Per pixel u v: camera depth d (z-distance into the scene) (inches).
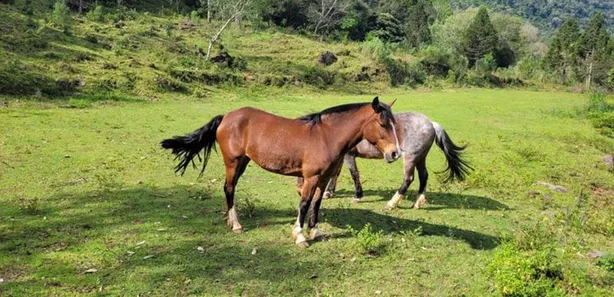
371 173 482.3
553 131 826.8
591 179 526.0
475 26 2452.0
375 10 2659.9
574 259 285.7
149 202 333.4
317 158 261.4
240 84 1192.8
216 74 1149.7
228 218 292.8
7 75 759.1
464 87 1743.4
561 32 2662.4
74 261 237.9
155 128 635.5
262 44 1680.6
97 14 1434.5
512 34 2802.7
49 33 1104.2
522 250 277.4
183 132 622.2
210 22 1779.0
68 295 207.2
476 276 251.3
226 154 280.2
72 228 278.7
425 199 398.9
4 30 1007.6
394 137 260.8
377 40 1866.4
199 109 837.2
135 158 466.9
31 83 775.1
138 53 1199.6
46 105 726.5
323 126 264.7
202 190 374.3
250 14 1566.2
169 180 398.6
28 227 276.1
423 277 248.7
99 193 348.5
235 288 222.2
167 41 1374.3
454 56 1945.1
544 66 2450.8
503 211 378.9
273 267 245.8
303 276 239.0
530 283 228.5
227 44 1578.5
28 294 205.5
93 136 553.3
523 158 584.7
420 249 282.8
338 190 416.2
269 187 395.2
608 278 262.8
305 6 2197.3
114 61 1037.2
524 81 2042.3
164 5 1921.8
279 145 264.7
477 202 401.4
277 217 318.0
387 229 313.1
